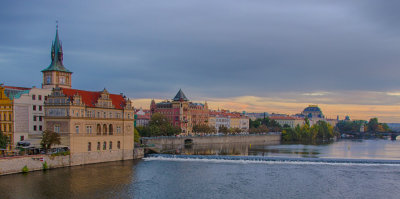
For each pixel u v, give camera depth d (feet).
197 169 478.59
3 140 441.68
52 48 582.76
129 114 561.84
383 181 420.77
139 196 344.69
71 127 462.19
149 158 568.41
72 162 466.29
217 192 364.38
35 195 334.44
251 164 522.88
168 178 421.59
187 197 345.31
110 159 526.16
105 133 517.55
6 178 384.88
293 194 361.51
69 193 345.92
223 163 528.63
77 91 497.87
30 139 479.00
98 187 371.15
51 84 568.82
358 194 365.20
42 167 430.61
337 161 543.80
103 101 520.01
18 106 502.79
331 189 382.42
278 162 542.98
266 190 374.63
